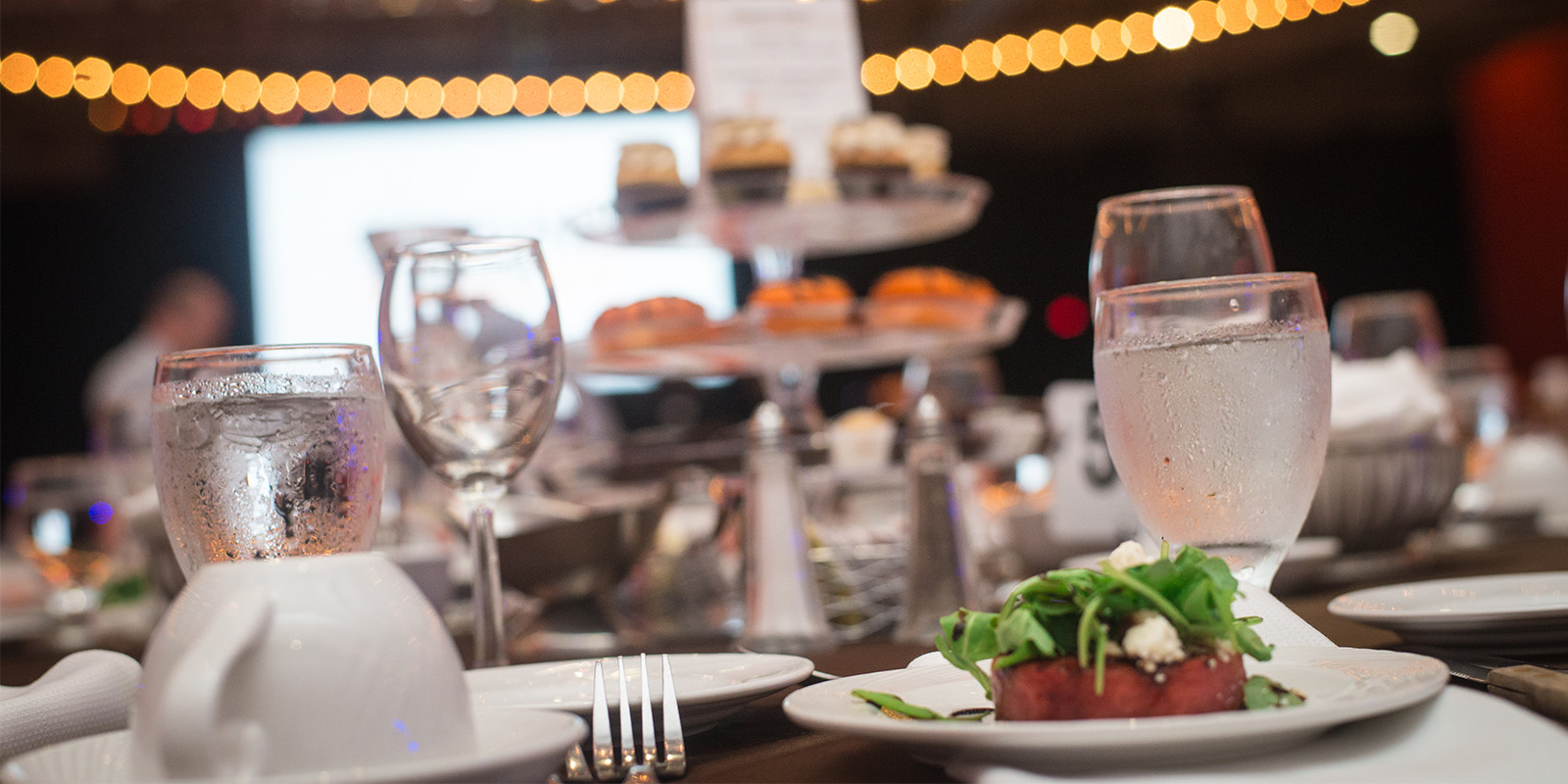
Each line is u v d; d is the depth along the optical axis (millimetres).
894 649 752
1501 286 8188
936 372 1433
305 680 348
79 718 506
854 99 1530
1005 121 8422
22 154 7406
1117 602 390
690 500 1295
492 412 646
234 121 6840
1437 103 8594
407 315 650
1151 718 359
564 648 938
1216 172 8773
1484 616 528
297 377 525
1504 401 2047
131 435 1998
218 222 7750
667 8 6039
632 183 1405
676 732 439
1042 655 393
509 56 6352
